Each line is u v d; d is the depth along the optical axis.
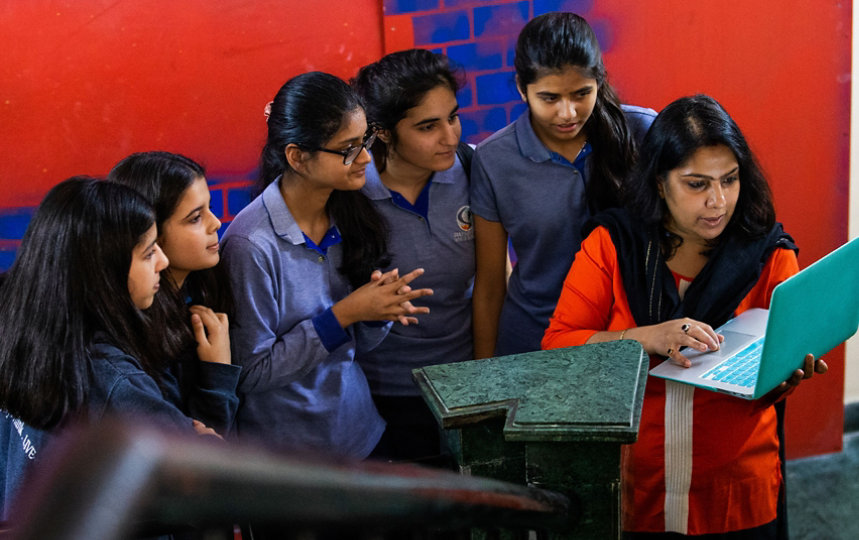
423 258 2.38
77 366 1.39
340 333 2.02
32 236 1.45
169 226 1.74
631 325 1.96
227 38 2.61
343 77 2.74
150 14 2.54
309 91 1.93
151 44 2.56
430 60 2.15
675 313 1.92
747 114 3.04
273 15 2.63
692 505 1.93
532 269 2.46
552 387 1.24
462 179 2.42
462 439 1.22
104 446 0.38
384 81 2.14
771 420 1.95
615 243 1.95
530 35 2.18
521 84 2.25
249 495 0.51
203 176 1.82
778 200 3.15
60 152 2.57
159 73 2.59
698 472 1.91
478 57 2.80
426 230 2.37
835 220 3.21
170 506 0.44
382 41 2.75
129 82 2.57
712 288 1.90
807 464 3.49
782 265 1.95
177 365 1.76
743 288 1.91
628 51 2.91
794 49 3.01
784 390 1.89
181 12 2.56
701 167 1.79
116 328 1.45
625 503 1.43
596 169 2.34
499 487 1.00
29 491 0.38
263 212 2.01
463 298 2.50
